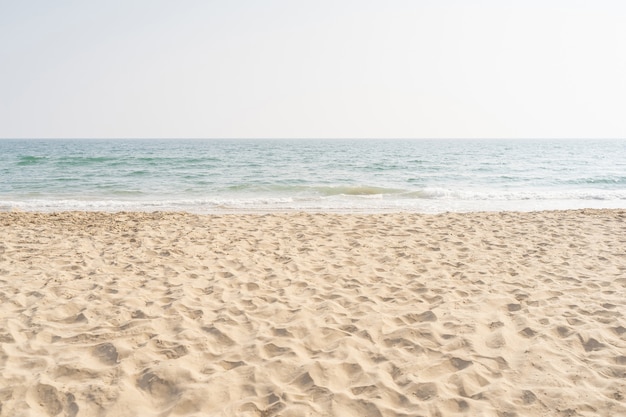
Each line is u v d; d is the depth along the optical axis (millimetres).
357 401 3215
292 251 7656
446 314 4867
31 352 3836
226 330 4379
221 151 67812
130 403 3168
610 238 8938
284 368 3670
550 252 7773
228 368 3676
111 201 15953
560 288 5820
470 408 3164
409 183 23516
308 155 54344
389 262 7043
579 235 9195
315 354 3959
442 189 19297
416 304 5215
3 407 3039
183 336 4191
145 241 8195
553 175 27672
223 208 14703
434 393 3332
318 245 8148
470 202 16438
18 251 7355
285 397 3246
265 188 20469
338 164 36906
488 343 4207
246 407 3119
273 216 11391
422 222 10641
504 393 3348
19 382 3334
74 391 3252
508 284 5980
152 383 3412
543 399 3279
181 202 15586
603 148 85750
